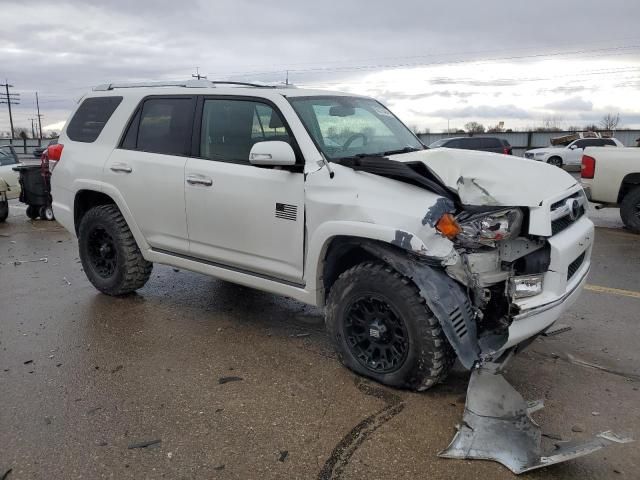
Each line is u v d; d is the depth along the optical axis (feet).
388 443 10.07
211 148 14.88
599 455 9.72
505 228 10.98
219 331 15.43
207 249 15.12
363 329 12.21
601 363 13.35
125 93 17.39
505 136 148.87
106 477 9.21
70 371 13.04
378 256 11.46
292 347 14.30
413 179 11.28
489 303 11.73
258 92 14.15
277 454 9.78
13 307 17.71
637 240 27.89
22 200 36.99
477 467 9.35
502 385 10.78
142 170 16.16
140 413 11.15
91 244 18.31
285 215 13.07
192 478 9.18
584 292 18.76
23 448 10.00
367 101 16.44
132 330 15.55
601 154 30.09
